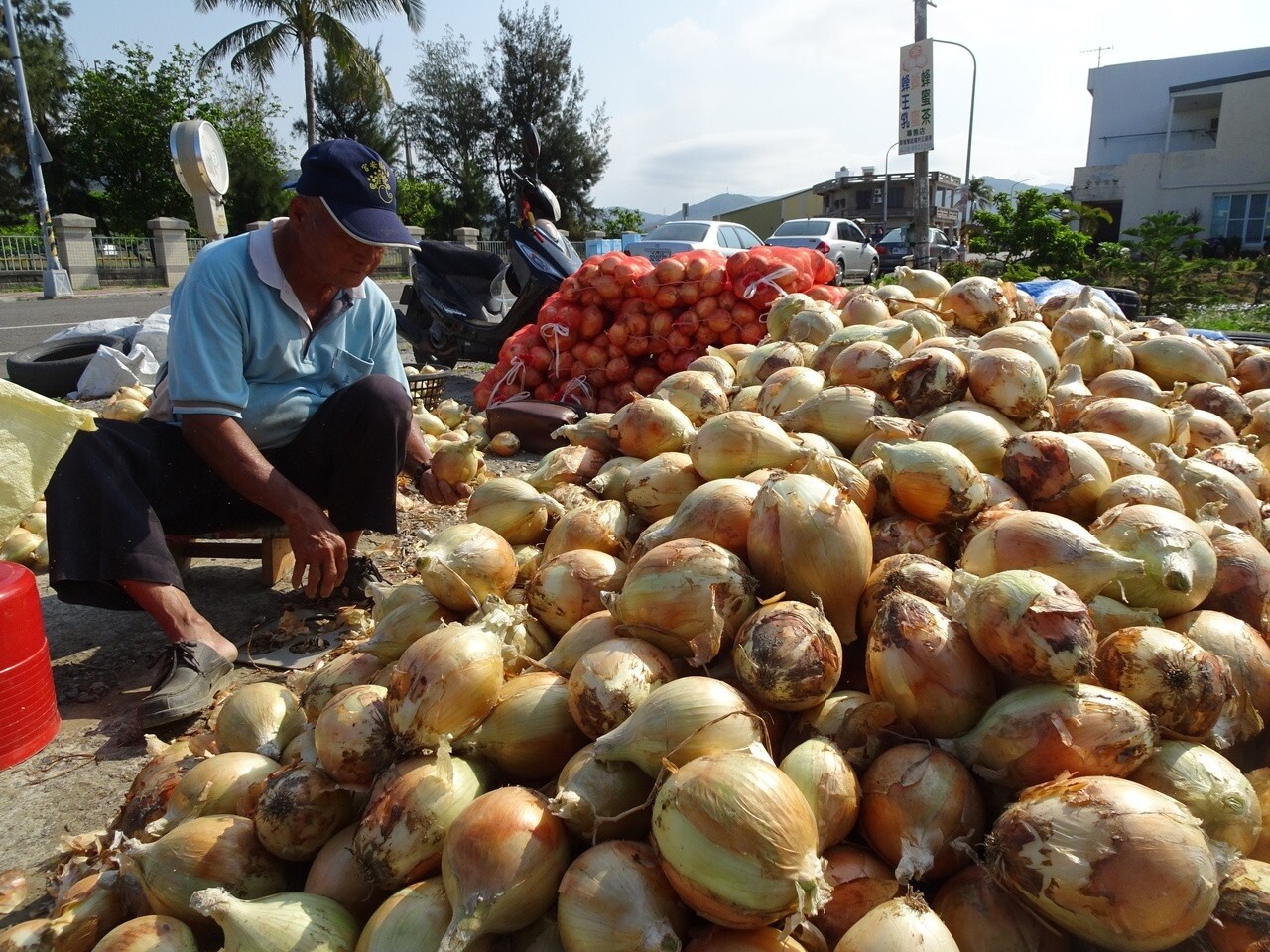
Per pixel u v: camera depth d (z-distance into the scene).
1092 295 4.25
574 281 6.36
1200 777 1.42
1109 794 1.28
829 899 1.36
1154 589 1.77
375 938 1.39
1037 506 2.21
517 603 2.27
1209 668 1.52
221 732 2.07
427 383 6.46
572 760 1.59
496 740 1.69
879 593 1.80
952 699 1.51
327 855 1.62
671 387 3.23
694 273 6.09
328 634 3.26
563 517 2.42
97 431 2.74
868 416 2.57
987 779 1.46
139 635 3.29
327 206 2.77
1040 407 2.62
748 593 1.77
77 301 18.11
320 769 1.71
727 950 1.27
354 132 37.31
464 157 40.50
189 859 1.61
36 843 2.16
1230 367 3.39
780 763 1.56
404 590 2.29
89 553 2.61
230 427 2.78
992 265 16.47
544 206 8.09
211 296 2.83
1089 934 1.24
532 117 39.47
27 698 2.47
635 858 1.37
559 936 1.41
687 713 1.49
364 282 3.36
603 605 2.07
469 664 1.68
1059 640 1.43
